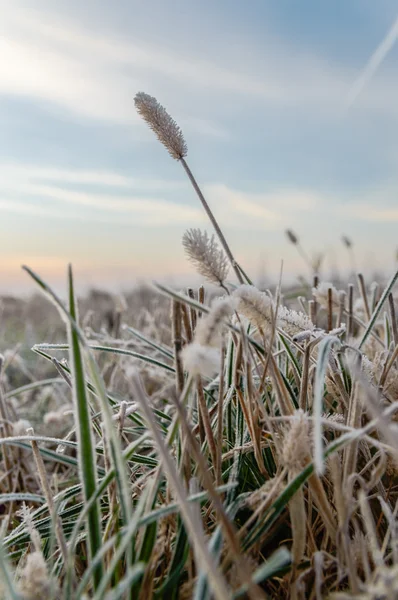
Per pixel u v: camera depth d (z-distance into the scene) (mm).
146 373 460
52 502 208
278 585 208
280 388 203
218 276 186
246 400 239
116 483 195
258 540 183
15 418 400
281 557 138
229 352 260
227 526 150
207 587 143
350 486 179
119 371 460
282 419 188
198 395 199
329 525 182
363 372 228
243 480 235
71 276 178
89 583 185
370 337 314
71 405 441
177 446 217
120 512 214
